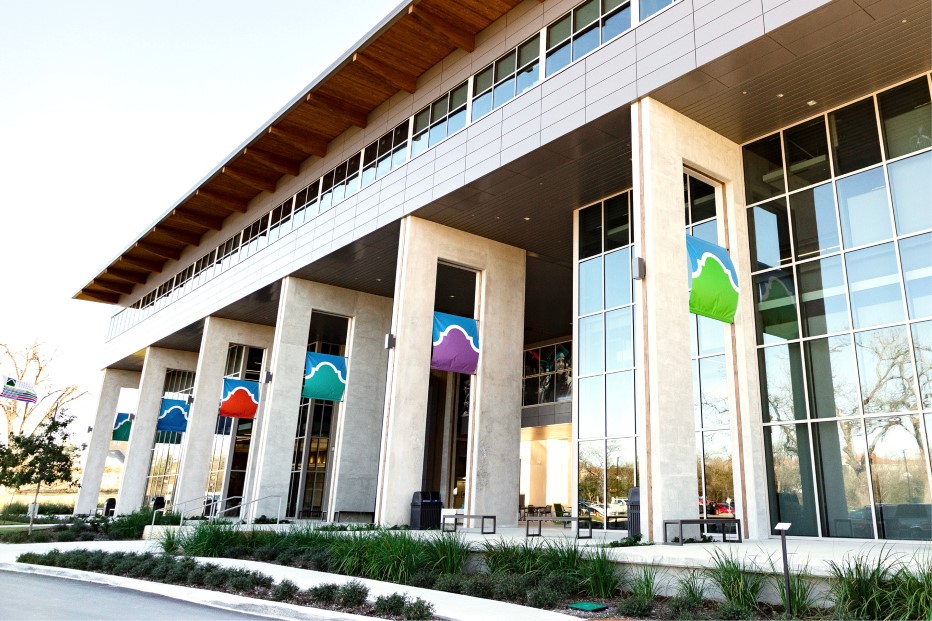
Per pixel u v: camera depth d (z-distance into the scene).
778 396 15.24
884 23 12.19
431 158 20.83
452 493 34.72
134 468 39.22
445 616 7.76
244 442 34.88
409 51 21.22
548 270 26.58
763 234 16.23
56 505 47.78
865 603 6.71
